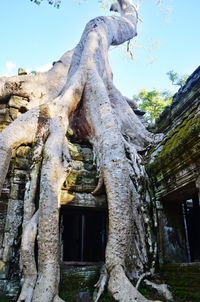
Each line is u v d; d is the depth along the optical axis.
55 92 9.29
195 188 4.71
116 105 8.17
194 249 6.12
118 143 5.45
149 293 4.33
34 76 9.19
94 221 7.06
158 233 5.23
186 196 5.22
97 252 6.73
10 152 5.41
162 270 4.90
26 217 5.04
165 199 5.46
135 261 4.78
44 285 4.04
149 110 18.31
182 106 6.16
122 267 4.20
